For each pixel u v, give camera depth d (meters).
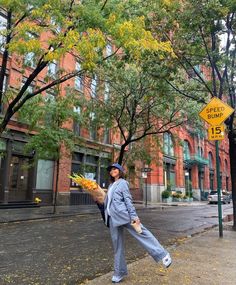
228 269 5.67
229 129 11.70
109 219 4.93
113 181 5.22
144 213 20.58
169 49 8.95
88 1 10.20
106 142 28.52
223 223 13.94
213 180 57.53
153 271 5.36
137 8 11.18
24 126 20.91
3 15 16.36
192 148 47.03
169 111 20.66
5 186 19.70
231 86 12.12
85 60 9.15
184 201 40.53
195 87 14.64
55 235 9.94
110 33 9.32
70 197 24.89
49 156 17.36
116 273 4.81
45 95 21.34
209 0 10.62
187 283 4.76
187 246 7.79
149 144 22.67
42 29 9.35
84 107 20.83
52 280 5.14
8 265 6.11
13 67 20.06
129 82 17.78
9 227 11.90
